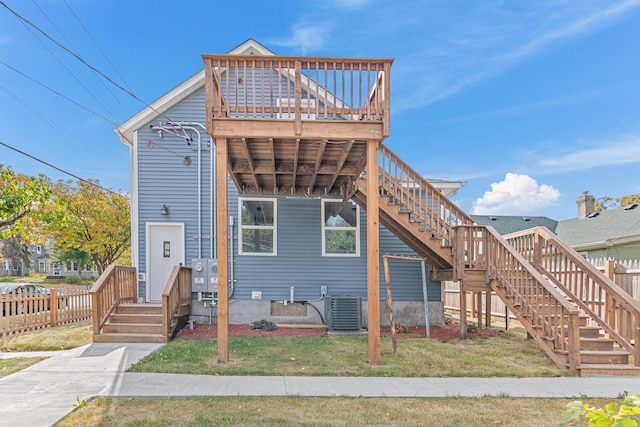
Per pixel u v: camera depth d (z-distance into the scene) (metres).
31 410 4.19
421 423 4.00
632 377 5.89
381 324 10.46
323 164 8.43
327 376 5.61
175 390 4.87
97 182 23.47
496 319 12.34
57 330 9.02
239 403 4.46
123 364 6.10
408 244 10.01
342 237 10.55
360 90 6.43
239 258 10.27
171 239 10.27
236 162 8.28
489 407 4.50
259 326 9.49
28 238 16.12
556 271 8.48
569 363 6.17
